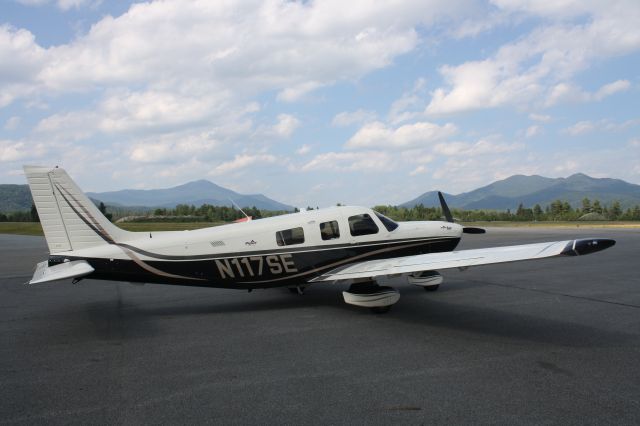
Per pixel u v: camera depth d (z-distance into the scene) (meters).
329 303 8.17
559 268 12.37
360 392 4.09
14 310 7.95
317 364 4.86
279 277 7.72
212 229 7.55
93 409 3.81
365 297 7.20
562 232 29.03
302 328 6.41
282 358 5.09
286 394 4.06
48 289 10.22
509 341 5.64
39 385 4.36
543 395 3.97
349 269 7.72
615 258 14.33
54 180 7.14
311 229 7.87
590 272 11.54
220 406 3.83
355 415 3.62
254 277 7.60
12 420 3.62
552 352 5.18
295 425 3.48
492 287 9.63
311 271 7.88
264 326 6.56
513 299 8.30
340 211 8.23
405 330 6.23
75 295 9.43
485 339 5.74
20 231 44.62
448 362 4.87
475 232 9.78
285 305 8.06
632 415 3.58
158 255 7.26
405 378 4.41
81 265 6.86
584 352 5.16
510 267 12.78
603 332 5.98
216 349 5.46
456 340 5.71
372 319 6.90
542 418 3.54
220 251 7.42
